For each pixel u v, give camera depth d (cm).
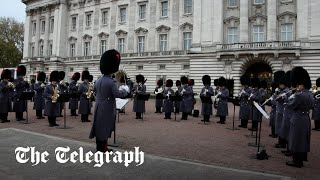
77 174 750
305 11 3806
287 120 1089
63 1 6309
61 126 1619
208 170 810
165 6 5047
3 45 8000
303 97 915
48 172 760
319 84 1886
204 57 4312
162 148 1119
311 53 3688
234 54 4019
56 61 6178
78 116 2162
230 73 4088
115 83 938
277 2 4053
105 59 958
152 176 745
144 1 5238
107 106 934
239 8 4222
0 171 755
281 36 4019
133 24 5359
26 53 7069
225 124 1902
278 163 968
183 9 4834
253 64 4119
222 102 1925
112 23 5631
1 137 1173
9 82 1766
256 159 1006
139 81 2098
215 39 4266
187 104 2083
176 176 750
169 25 4950
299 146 915
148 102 3875
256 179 746
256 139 1291
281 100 1198
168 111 2127
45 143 1078
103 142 952
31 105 2930
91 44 5956
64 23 6325
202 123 1903
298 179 782
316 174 859
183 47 4816
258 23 4125
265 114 1014
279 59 3831
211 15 4331
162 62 4934
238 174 784
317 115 1769
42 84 1981
